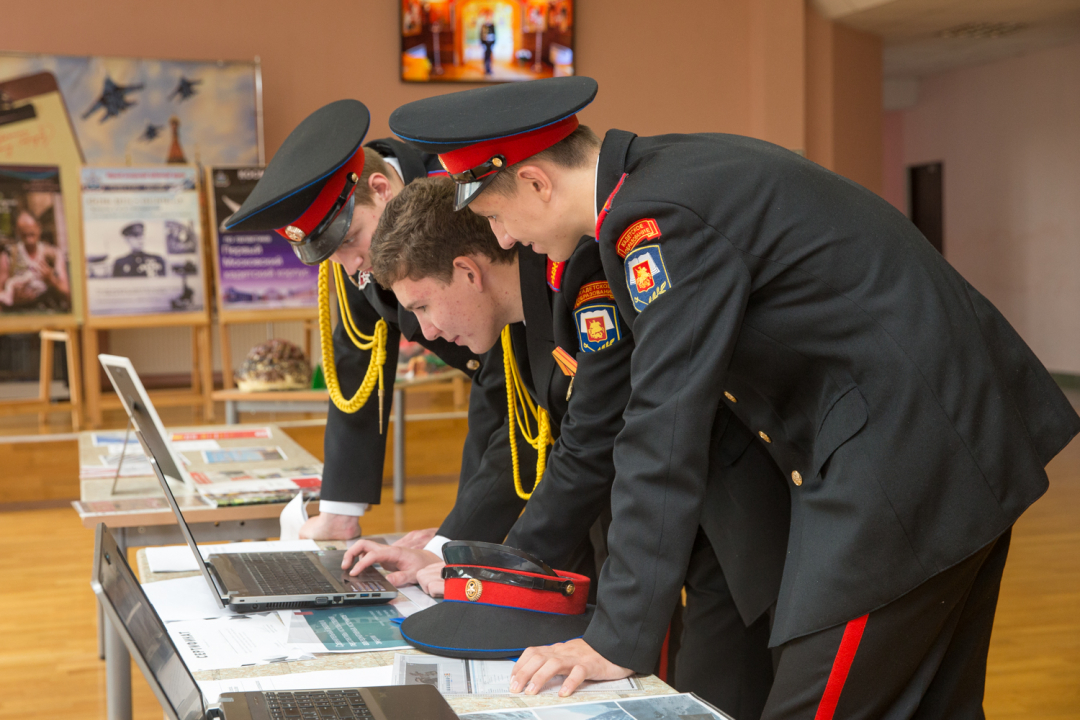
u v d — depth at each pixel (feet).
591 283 4.38
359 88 23.70
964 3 24.97
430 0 23.71
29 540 14.53
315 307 21.39
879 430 3.67
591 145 4.01
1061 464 19.44
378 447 6.26
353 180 5.29
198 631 4.16
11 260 20.17
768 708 3.96
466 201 3.93
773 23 25.27
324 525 6.14
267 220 5.15
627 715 3.30
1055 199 31.50
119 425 19.97
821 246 3.70
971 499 3.62
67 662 9.75
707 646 5.77
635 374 3.71
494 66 24.27
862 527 3.63
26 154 21.22
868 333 3.70
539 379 5.08
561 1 24.36
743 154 3.86
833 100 26.32
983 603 4.13
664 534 3.59
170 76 22.12
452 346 6.08
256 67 22.53
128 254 20.58
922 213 38.24
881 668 3.70
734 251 3.65
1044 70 31.48
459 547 4.14
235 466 8.39
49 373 20.20
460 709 3.35
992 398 3.71
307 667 3.73
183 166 21.07
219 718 3.16
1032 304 32.68
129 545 6.75
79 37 21.90
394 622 4.32
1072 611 11.08
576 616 4.10
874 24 26.61
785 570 4.07
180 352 25.52
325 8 23.31
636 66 25.23
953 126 35.86
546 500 4.66
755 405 4.14
